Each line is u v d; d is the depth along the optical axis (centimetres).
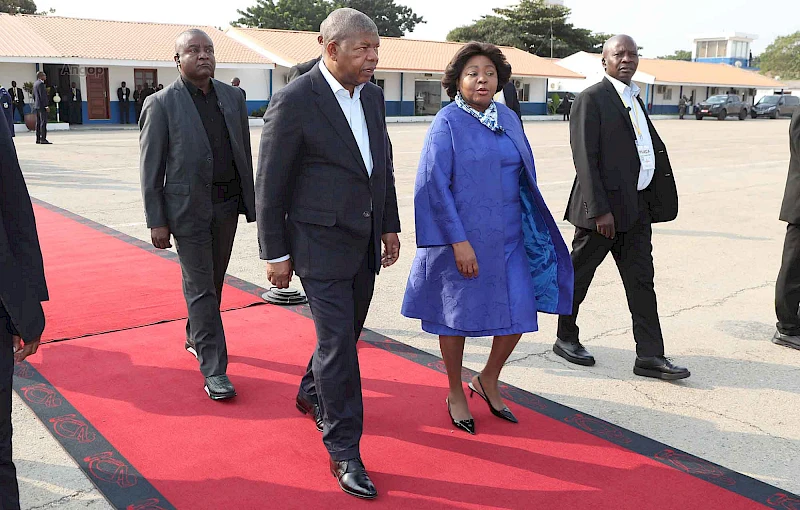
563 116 3759
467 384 394
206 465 304
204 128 365
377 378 399
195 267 370
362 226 291
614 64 389
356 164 287
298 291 543
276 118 280
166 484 288
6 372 215
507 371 418
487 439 332
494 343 345
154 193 362
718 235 823
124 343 442
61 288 552
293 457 312
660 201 400
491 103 330
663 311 542
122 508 271
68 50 2483
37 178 1163
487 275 320
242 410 356
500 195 321
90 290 548
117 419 344
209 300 373
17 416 347
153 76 2753
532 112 3803
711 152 1880
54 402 361
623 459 316
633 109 391
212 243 387
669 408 372
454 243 312
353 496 281
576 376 412
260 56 2947
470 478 297
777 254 735
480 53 320
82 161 1438
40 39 2536
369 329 482
